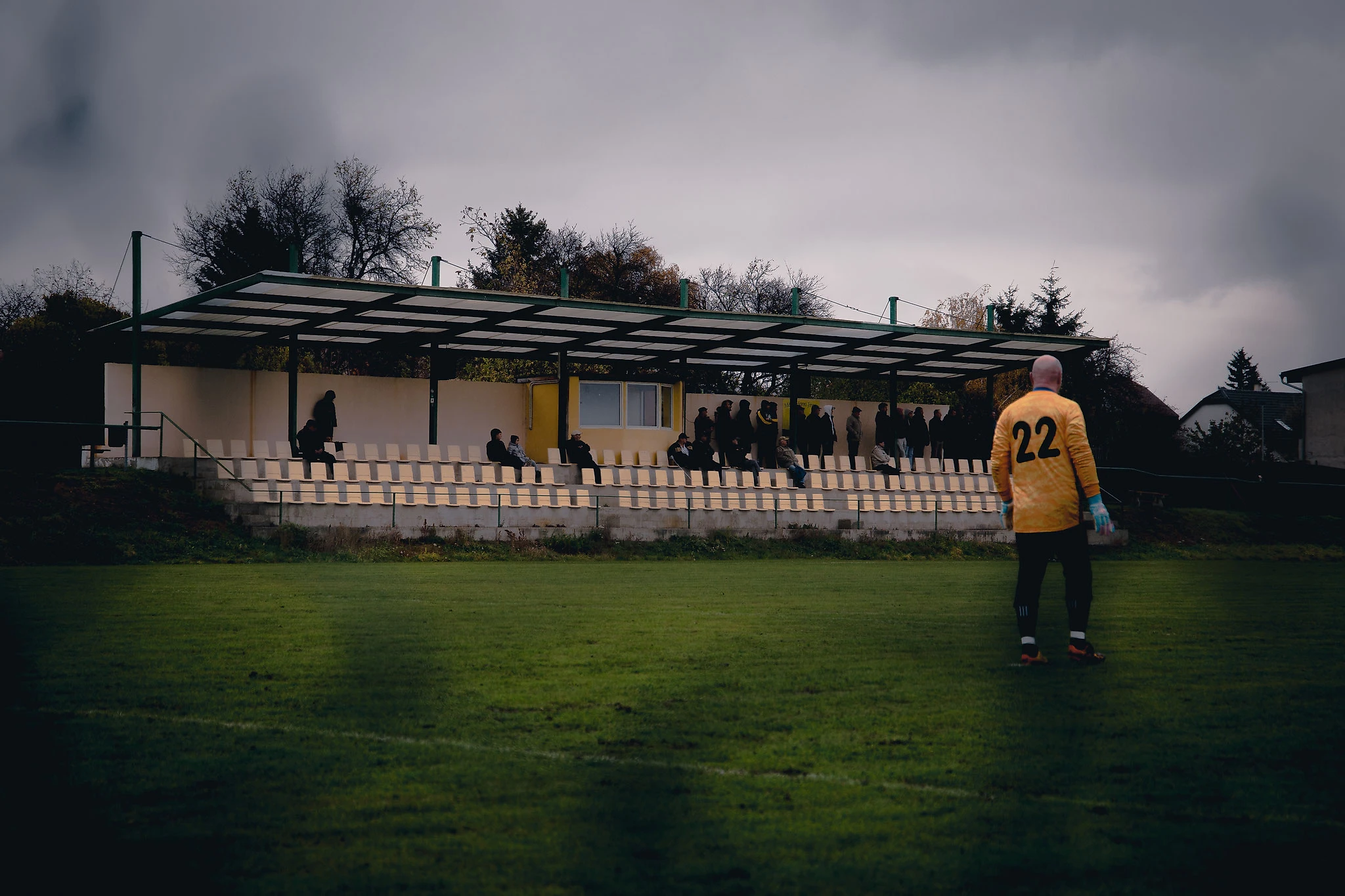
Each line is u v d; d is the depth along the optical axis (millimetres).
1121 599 13938
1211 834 3896
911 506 30047
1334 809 4195
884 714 5863
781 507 28328
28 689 6598
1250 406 74438
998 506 31094
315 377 28109
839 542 26781
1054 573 18828
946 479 31875
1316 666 7559
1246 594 14781
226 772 4707
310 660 7766
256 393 27188
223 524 21844
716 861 3631
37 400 33250
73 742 5234
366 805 4234
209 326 24625
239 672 7230
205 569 17797
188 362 37719
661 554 24297
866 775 4672
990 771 4719
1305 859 3654
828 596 13602
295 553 20875
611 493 26531
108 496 21344
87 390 34375
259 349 40281
